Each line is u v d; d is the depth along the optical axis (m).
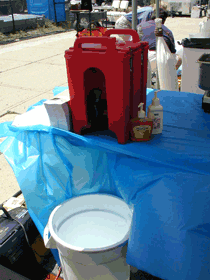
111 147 1.42
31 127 1.61
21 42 9.44
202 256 1.36
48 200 1.74
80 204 1.67
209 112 1.80
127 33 1.53
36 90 5.04
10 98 4.71
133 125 1.43
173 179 1.30
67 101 1.50
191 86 3.04
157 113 1.49
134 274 1.80
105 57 1.27
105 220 1.68
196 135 1.52
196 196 1.28
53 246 1.64
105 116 1.58
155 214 1.40
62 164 1.63
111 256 1.39
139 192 1.42
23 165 1.70
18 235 1.67
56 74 5.94
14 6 13.08
